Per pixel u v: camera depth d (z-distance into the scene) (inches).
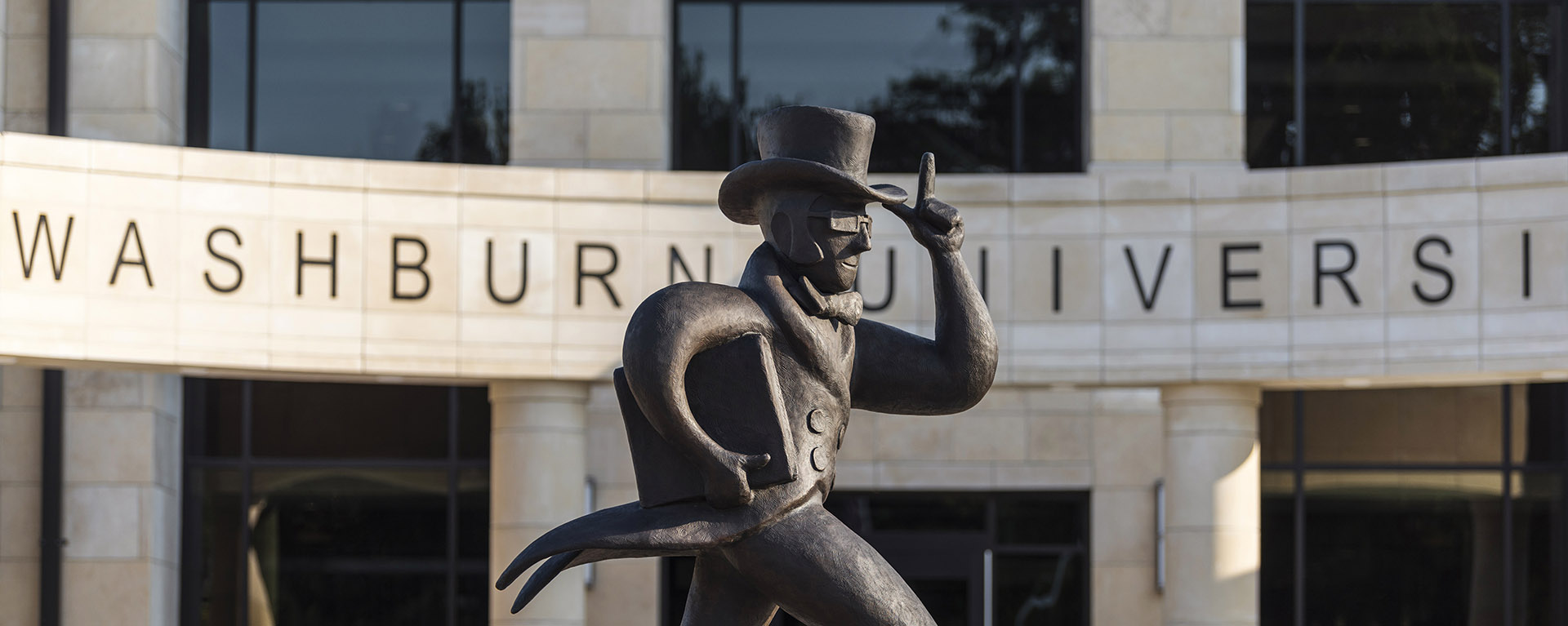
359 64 799.1
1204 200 649.6
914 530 810.2
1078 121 798.5
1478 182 621.3
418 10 800.9
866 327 185.6
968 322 182.9
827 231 172.9
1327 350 633.6
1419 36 806.5
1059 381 650.8
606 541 162.4
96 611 735.1
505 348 642.2
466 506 796.6
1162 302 649.0
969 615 805.9
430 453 798.5
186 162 616.4
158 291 608.4
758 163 173.5
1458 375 621.6
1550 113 803.4
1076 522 809.5
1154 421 797.2
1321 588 797.9
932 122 802.8
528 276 645.9
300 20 799.7
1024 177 657.6
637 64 745.6
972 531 809.5
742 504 164.7
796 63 804.0
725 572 177.8
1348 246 634.2
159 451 755.4
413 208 639.1
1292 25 807.1
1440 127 803.4
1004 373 652.1
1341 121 804.0
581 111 743.7
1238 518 651.5
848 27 805.9
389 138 796.6
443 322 637.9
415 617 791.7
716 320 166.6
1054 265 654.5
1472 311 618.5
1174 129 741.9
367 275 633.0
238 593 784.3
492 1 801.6
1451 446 799.1
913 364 183.9
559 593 660.7
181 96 775.1
